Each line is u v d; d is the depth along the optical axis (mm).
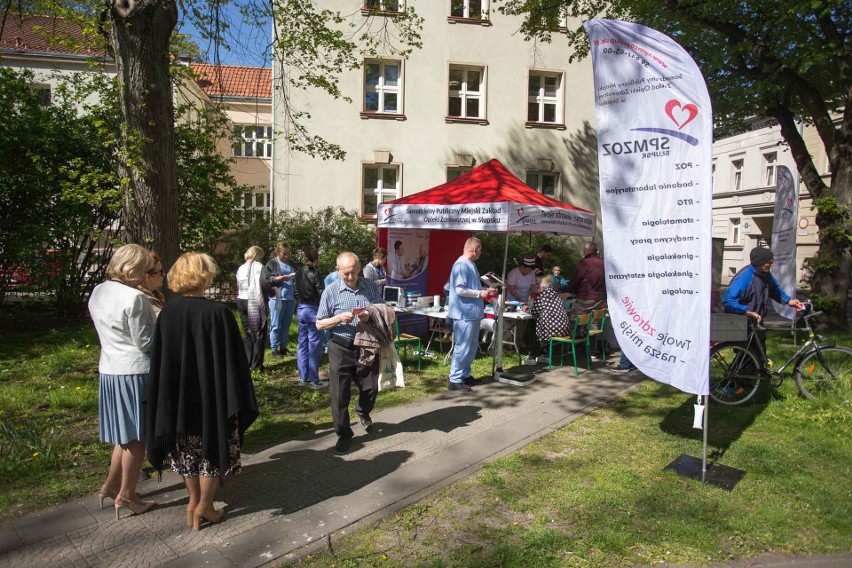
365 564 3029
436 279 10609
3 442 4438
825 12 9250
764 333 6285
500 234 15578
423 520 3514
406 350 8883
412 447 4711
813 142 25312
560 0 12305
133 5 5164
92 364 7402
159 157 5547
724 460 4500
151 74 5375
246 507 3639
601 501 3771
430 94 16984
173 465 3309
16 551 3092
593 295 8547
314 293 6527
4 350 8148
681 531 3377
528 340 8695
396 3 10516
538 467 4332
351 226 14609
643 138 4363
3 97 9375
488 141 17453
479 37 17188
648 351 4461
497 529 3404
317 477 4098
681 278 4293
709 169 4117
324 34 8758
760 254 6094
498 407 5914
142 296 3332
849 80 10758
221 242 12539
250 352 7188
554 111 18266
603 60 4496
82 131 9781
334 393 4594
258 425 5293
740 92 12555
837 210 10758
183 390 3150
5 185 9156
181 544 3182
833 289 11133
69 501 3688
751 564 3088
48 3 8445
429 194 8969
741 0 10727
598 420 5531
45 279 9828
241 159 22734
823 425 5289
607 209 4555
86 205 9789
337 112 16391
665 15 11633
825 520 3539
